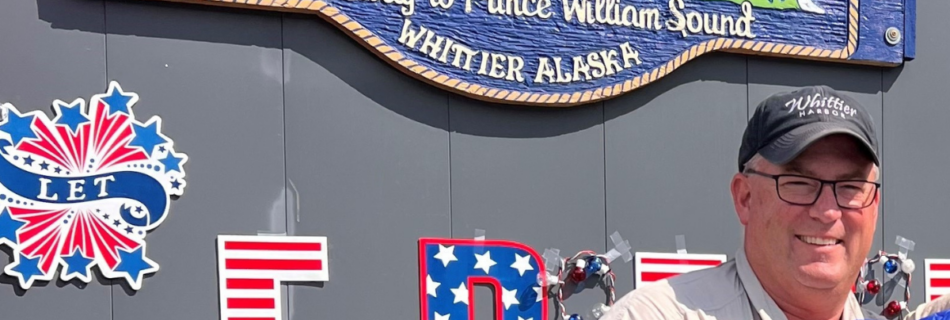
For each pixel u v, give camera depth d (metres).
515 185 3.02
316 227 2.80
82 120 2.58
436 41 2.90
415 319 2.89
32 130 2.53
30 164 2.53
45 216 2.53
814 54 3.34
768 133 1.75
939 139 3.53
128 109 2.62
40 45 2.56
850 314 1.90
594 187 3.11
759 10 3.29
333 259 2.81
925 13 3.55
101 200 2.59
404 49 2.87
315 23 2.83
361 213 2.85
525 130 3.04
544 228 3.04
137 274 2.61
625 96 3.16
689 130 3.24
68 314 2.55
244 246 2.72
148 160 2.64
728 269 1.84
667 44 3.16
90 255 2.57
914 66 3.54
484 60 2.95
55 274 2.54
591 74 3.06
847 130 1.71
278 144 2.78
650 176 3.18
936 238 3.52
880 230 3.44
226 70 2.74
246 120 2.75
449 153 2.96
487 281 2.96
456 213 2.95
